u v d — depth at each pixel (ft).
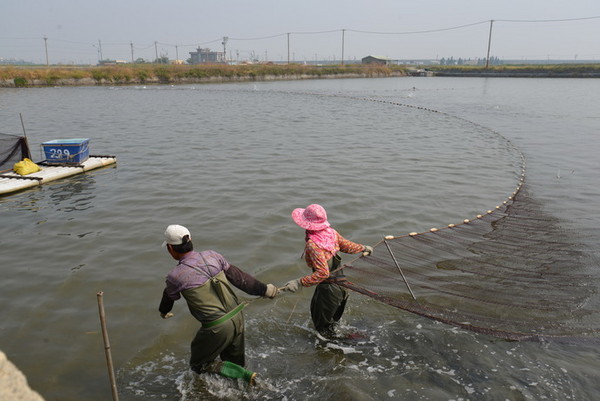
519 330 15.47
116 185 35.65
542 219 27.17
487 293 17.95
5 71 175.11
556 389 12.64
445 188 35.24
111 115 84.07
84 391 13.30
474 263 20.65
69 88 166.30
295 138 58.85
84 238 24.86
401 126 73.05
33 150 50.08
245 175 38.58
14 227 26.55
